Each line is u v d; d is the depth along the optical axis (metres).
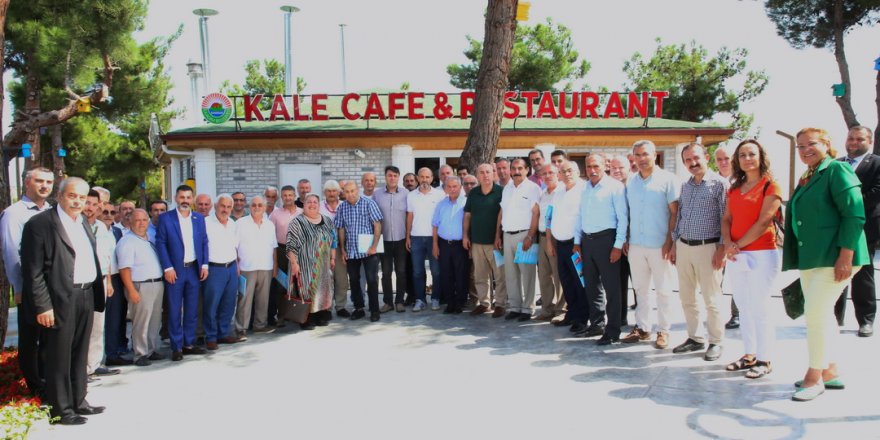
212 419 4.36
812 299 4.32
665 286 5.81
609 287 6.05
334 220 7.68
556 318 7.06
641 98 13.77
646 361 5.43
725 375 4.94
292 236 7.01
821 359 4.30
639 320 6.10
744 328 5.05
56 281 4.27
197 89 17.55
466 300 7.90
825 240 4.22
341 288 7.83
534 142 13.69
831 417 3.96
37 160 16.55
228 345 6.57
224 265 6.45
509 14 9.35
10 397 4.69
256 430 4.13
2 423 3.84
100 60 10.45
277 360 5.87
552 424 4.06
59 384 4.29
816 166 4.39
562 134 13.48
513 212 7.12
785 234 4.54
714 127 13.77
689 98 24.28
